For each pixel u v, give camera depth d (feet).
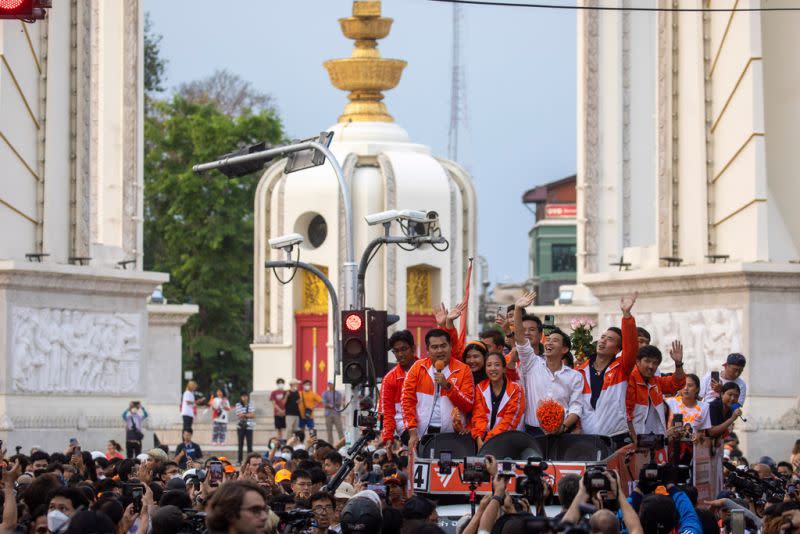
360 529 61.31
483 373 76.79
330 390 217.56
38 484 65.05
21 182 165.78
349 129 279.08
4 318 165.37
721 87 168.45
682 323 166.50
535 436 72.38
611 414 75.31
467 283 87.15
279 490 86.12
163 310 235.40
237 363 337.31
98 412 180.34
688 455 80.79
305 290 271.49
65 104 179.11
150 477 93.40
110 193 221.46
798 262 158.10
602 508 54.24
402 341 82.48
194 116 335.26
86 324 178.60
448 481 70.69
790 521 59.98
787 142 162.91
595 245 248.52
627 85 248.73
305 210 268.21
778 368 156.76
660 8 178.81
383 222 124.67
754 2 156.35
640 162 248.93
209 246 328.70
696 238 174.81
